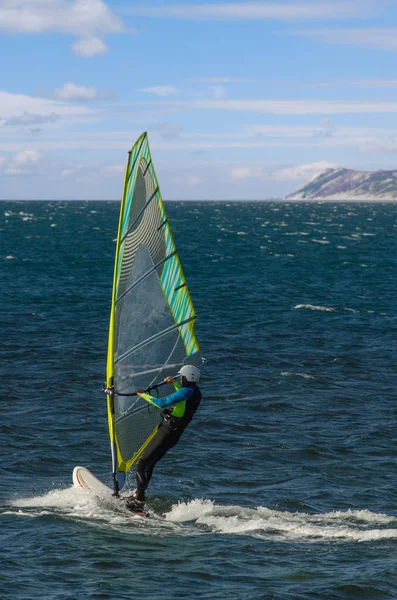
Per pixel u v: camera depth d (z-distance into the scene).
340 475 26.38
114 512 22.05
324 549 19.50
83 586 16.77
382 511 23.02
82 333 52.00
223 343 50.19
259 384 39.66
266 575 17.73
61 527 20.53
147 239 22.23
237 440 30.25
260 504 23.36
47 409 33.88
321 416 34.06
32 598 16.02
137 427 22.98
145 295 22.42
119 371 22.88
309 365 44.31
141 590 16.66
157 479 25.47
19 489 23.98
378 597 16.78
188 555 18.84
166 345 22.45
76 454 27.97
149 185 22.06
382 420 33.47
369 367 44.16
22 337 49.97
